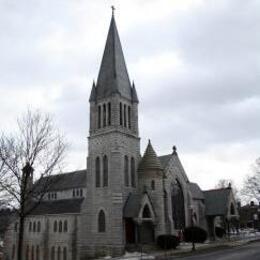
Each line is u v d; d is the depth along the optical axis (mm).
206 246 59500
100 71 71000
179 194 71312
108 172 62906
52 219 76000
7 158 31375
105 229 60531
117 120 64750
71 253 68812
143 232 61438
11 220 70312
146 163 65250
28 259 80062
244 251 48906
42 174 32438
